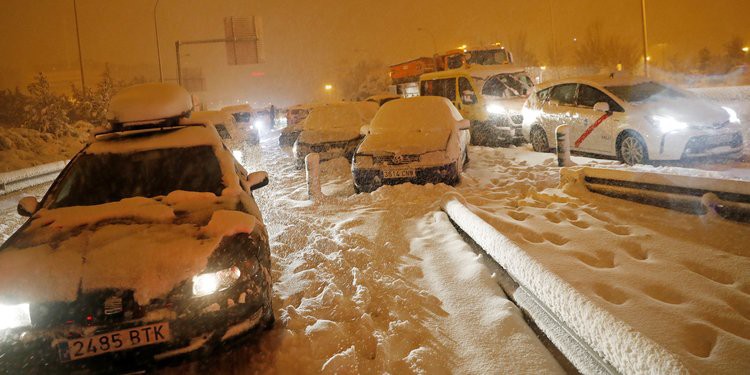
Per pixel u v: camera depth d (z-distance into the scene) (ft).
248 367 11.34
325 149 40.32
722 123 29.71
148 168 15.40
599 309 10.32
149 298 10.34
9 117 119.14
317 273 16.58
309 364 11.27
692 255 15.62
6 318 10.02
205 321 10.56
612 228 19.04
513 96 52.01
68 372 10.05
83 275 10.49
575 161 33.86
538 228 19.34
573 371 11.07
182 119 17.76
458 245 18.39
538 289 12.59
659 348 8.81
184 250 10.98
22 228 12.96
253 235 12.09
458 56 77.66
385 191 27.32
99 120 116.67
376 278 15.99
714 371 9.59
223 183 14.93
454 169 28.76
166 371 11.33
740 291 13.23
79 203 14.51
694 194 19.29
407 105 33.22
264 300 11.66
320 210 25.89
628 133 31.91
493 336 12.03
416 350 11.49
